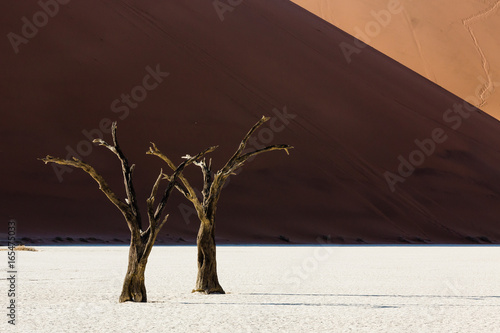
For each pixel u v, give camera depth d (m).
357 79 169.12
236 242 117.81
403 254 84.56
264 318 27.62
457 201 145.12
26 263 59.50
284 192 131.38
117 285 41.34
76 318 27.12
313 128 145.38
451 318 28.03
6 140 121.50
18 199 114.88
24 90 127.75
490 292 39.53
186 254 77.44
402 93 173.75
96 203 119.06
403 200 139.12
